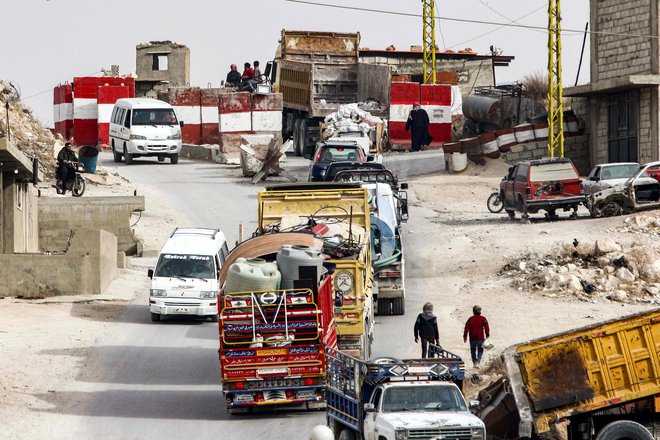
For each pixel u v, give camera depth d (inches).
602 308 2760.8
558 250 3267.7
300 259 2016.5
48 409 1956.2
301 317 1946.4
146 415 1930.4
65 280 3107.8
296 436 1759.4
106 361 2347.4
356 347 2187.5
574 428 1569.9
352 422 1621.6
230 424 1866.4
